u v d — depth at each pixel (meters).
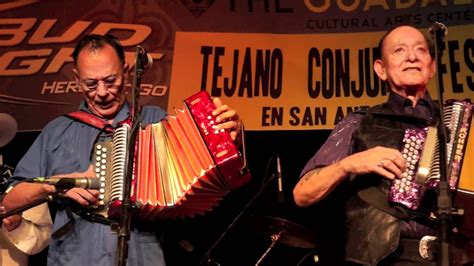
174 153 3.25
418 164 3.12
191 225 5.25
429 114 3.43
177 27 4.88
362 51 4.75
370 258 3.15
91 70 3.38
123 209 2.96
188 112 3.27
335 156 3.44
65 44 4.85
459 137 3.10
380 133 3.33
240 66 4.81
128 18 4.89
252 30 4.85
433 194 3.07
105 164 3.18
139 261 3.26
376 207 3.21
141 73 3.13
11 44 4.86
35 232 3.78
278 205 5.23
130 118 3.29
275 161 5.05
